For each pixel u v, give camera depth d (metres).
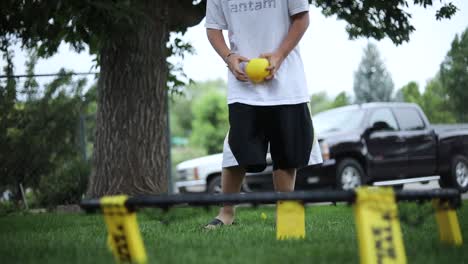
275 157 7.32
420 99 40.69
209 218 10.45
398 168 20.55
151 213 6.19
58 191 17.89
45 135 17.47
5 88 16.42
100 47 12.62
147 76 14.62
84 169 18.00
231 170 8.05
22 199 17.62
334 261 4.76
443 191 5.00
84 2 11.73
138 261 4.44
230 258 5.05
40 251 5.77
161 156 14.77
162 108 14.86
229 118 7.25
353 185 19.56
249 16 7.30
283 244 5.83
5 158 17.11
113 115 14.60
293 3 7.20
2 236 7.76
